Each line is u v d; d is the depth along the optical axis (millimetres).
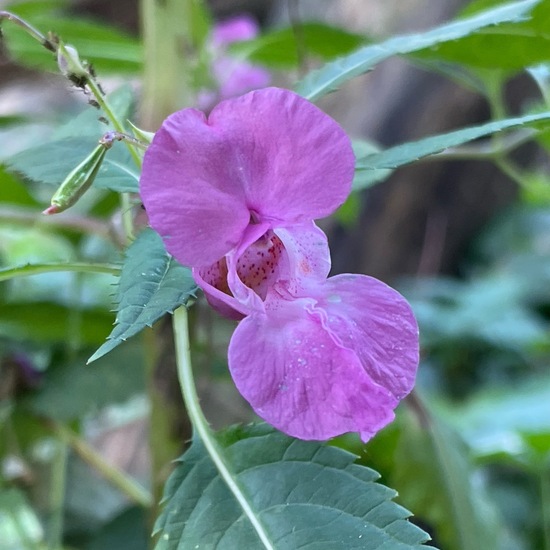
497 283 399
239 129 93
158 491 137
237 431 110
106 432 250
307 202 97
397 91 367
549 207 440
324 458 106
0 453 168
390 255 384
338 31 201
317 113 94
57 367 169
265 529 100
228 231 94
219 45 250
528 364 402
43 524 176
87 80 99
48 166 122
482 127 111
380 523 98
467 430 285
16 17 98
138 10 417
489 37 136
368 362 98
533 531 280
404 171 380
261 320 98
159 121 144
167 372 137
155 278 94
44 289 203
